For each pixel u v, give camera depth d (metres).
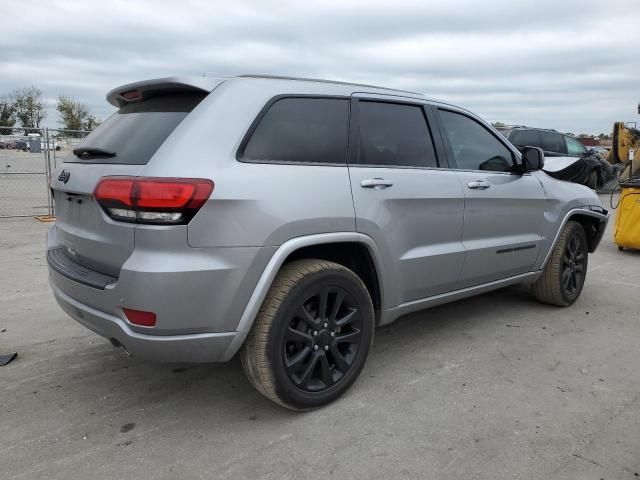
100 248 2.74
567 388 3.39
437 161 3.78
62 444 2.73
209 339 2.64
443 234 3.72
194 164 2.56
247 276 2.65
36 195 14.37
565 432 2.87
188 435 2.83
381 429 2.89
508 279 4.47
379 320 3.46
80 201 2.94
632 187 7.81
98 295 2.68
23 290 5.50
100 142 3.09
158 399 3.22
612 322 4.69
